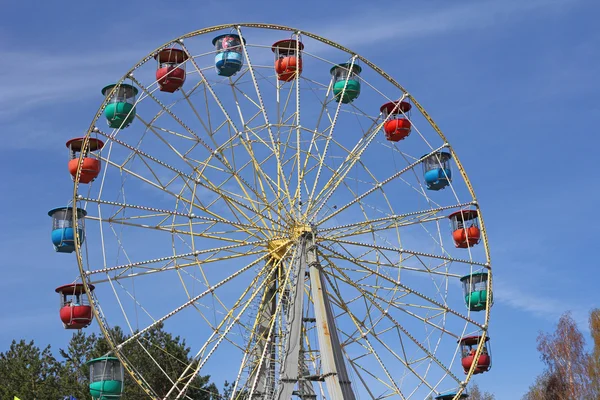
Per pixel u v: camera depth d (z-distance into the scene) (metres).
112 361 38.06
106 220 37.50
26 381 57.94
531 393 63.66
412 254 39.44
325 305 36.09
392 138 42.12
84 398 56.31
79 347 62.81
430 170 42.22
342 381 34.62
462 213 42.22
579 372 61.84
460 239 42.25
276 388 35.22
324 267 38.69
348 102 42.06
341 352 35.31
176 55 39.88
